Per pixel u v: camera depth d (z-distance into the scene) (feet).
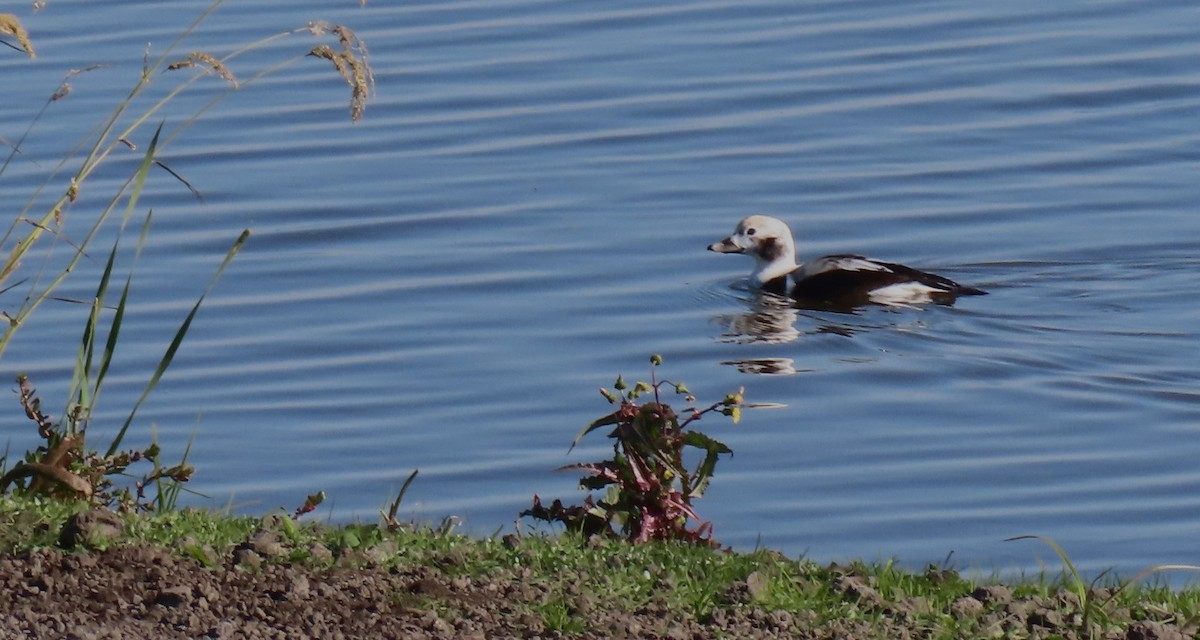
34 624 22.20
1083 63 86.38
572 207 72.02
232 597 23.98
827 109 81.66
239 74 86.17
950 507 45.29
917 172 75.31
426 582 25.08
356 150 77.87
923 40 90.02
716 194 73.31
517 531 31.24
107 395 54.49
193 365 57.16
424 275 65.51
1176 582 39.45
